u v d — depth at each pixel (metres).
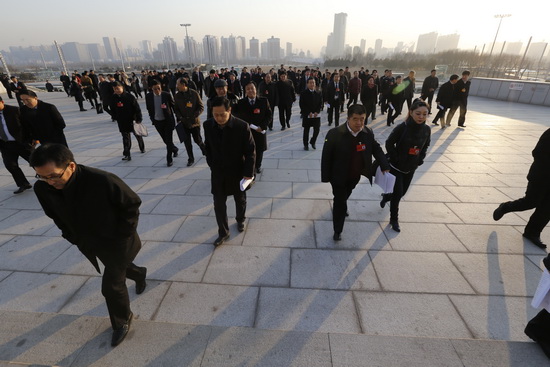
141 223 3.69
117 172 5.44
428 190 4.59
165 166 5.77
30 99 4.22
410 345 2.05
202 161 6.06
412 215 3.85
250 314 2.36
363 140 2.90
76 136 8.22
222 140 2.83
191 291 2.60
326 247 3.21
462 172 5.31
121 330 2.11
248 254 3.09
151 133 8.70
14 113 4.21
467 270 2.83
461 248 3.16
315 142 7.14
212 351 2.02
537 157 2.88
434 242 3.28
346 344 2.07
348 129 2.87
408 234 3.43
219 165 2.94
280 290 2.61
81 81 12.45
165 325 2.22
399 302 2.47
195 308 2.42
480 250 3.13
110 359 1.97
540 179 2.88
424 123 3.15
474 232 3.46
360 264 2.93
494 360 1.95
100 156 6.43
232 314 2.36
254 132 4.88
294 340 2.10
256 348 2.04
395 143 3.29
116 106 5.65
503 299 2.49
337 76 8.60
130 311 2.19
